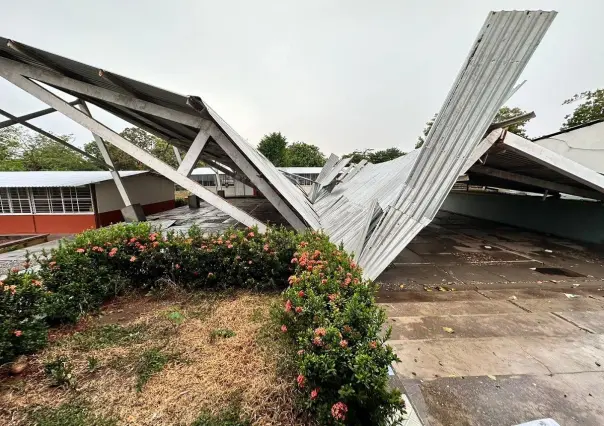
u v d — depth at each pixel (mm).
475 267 5941
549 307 3928
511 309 3857
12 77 5586
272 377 2166
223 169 16000
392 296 4359
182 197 21453
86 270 3395
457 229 10656
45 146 26422
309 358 1629
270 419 1811
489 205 12906
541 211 10023
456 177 4613
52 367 2238
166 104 5590
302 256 3105
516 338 3088
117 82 4855
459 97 5113
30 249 8039
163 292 3654
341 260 2986
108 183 12023
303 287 2479
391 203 5297
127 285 3744
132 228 4137
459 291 4574
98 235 3838
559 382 2389
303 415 1822
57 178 12141
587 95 17000
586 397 2215
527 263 6242
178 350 2527
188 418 1825
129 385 2111
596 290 4625
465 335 3154
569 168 5723
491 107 4750
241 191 25859
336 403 1514
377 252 4465
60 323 2938
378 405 1520
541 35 4543
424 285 4852
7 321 2330
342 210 7980
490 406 2117
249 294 3703
